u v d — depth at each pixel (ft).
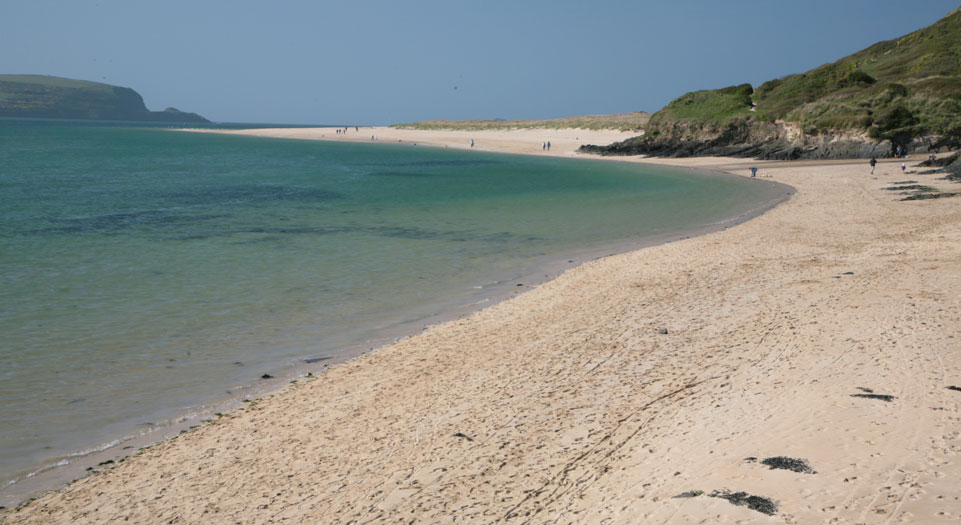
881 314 38.88
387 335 45.50
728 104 307.17
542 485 22.21
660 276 58.65
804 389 28.07
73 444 29.50
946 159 169.27
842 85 281.54
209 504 23.34
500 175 211.82
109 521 22.71
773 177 180.96
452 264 70.23
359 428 29.35
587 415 28.32
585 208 123.75
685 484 20.48
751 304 45.55
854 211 99.19
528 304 51.88
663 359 35.29
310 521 21.42
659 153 299.58
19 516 23.45
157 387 36.11
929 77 254.88
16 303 52.75
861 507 17.78
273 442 28.55
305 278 63.05
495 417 29.07
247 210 117.60
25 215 104.58
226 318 49.47
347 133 588.09
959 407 24.14
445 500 21.86
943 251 59.36
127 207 118.93
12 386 35.94
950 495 17.83
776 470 20.51
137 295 55.88
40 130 592.60
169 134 589.32
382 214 114.11
